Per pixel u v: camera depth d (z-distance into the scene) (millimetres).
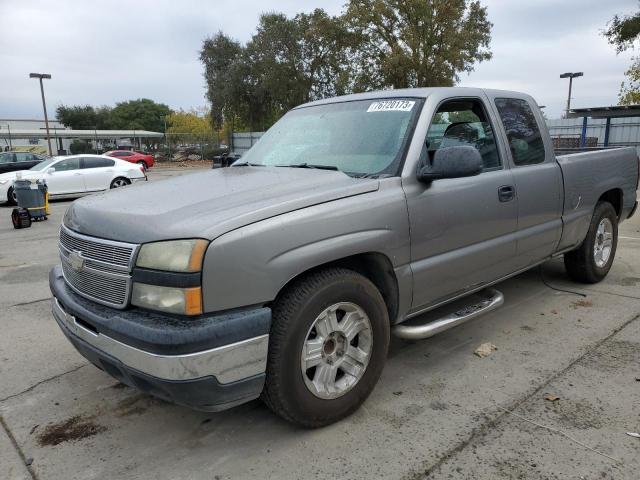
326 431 2857
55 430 2992
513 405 3066
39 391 3469
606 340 3947
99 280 2605
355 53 34719
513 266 4035
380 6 30984
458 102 3670
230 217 2426
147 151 51844
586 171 4738
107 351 2512
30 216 11164
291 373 2594
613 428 2795
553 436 2740
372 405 3113
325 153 3521
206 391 2338
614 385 3254
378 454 2645
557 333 4121
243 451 2717
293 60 41469
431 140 3408
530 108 4352
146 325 2322
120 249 2471
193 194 2865
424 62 31156
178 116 72812
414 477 2465
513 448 2652
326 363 2797
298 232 2557
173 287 2303
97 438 2898
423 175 3137
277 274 2473
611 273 5754
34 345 4258
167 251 2326
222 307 2357
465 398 3166
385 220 2936
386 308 3072
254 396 2512
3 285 6168
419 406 3088
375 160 3256
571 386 3260
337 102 4012
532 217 4074
